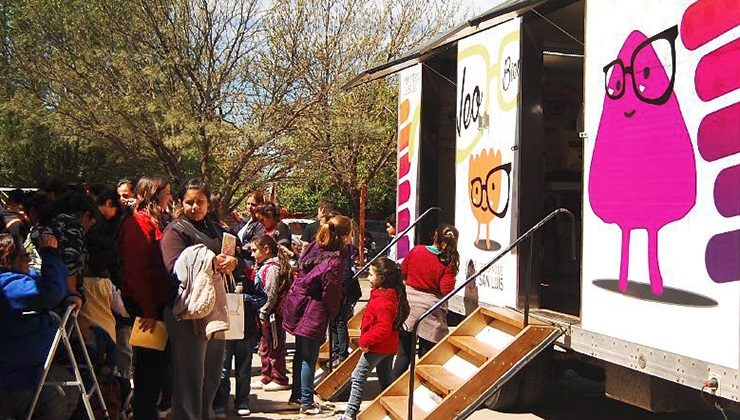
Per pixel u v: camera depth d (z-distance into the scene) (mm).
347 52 23312
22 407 4816
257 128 20500
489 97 7141
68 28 20328
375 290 6562
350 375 7773
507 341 6289
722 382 4285
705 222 4445
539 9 6527
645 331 4949
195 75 20406
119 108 19562
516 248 6543
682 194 4645
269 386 8219
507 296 6691
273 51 21766
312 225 9570
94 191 7020
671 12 4789
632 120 5137
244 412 7164
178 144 19000
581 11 7273
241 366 7160
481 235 7230
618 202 5266
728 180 4285
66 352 5156
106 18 20312
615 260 5289
